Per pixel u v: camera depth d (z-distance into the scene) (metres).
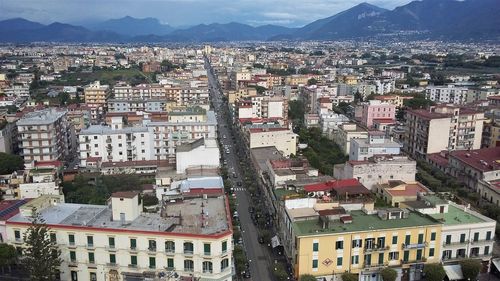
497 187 171.25
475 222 129.25
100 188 177.88
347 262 121.69
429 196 149.62
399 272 124.44
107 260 113.62
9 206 140.12
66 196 170.50
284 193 155.38
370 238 121.50
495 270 129.38
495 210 157.38
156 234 109.69
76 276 116.06
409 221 128.25
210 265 109.06
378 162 174.88
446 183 199.25
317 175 173.12
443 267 122.75
